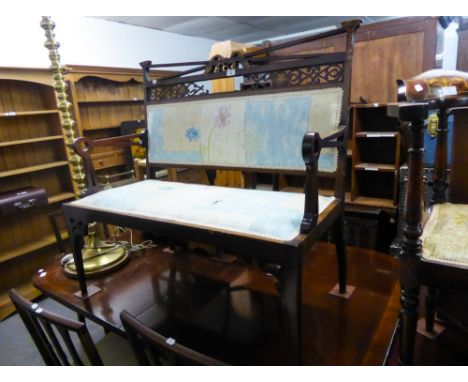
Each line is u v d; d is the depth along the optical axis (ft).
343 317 3.92
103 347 3.94
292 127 4.23
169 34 13.30
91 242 5.78
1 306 6.87
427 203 4.59
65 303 4.74
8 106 7.55
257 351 3.61
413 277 2.76
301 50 9.14
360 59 8.42
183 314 4.33
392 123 7.91
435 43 7.48
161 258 5.95
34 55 8.88
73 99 8.32
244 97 4.64
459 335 3.89
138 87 10.57
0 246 7.57
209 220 3.37
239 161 4.74
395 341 3.55
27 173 8.02
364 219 7.49
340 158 3.88
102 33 10.86
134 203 4.13
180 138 5.32
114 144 5.28
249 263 5.64
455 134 3.81
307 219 2.91
